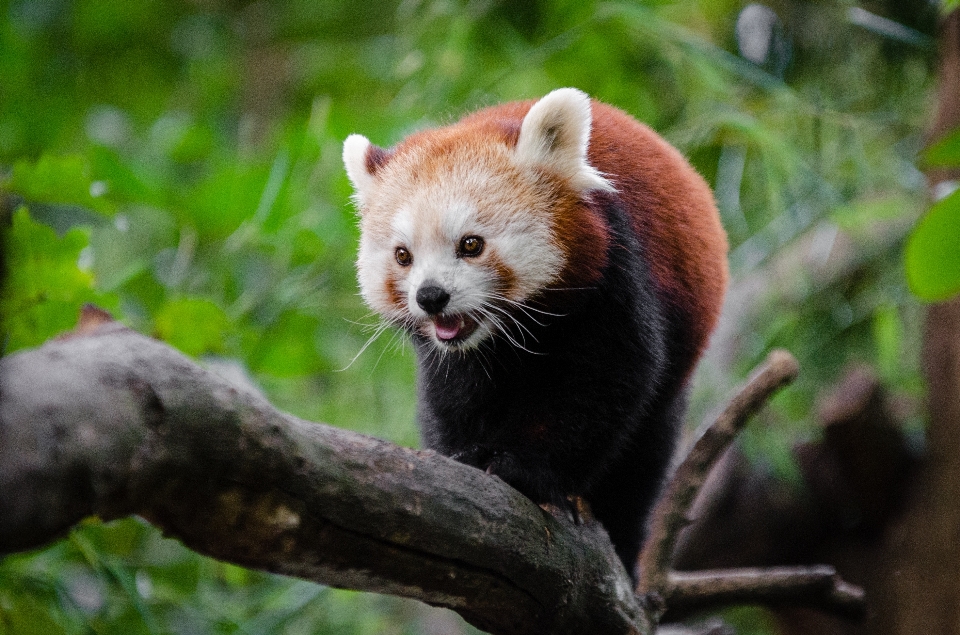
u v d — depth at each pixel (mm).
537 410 6449
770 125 11820
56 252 6703
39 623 7020
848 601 8711
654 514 8031
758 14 12055
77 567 8219
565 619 5199
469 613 4957
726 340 11367
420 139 7113
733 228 11438
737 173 11359
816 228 11703
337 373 11617
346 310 11656
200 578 9086
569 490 6289
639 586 7727
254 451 3570
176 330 7605
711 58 10859
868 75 11766
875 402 9273
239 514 3662
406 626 11656
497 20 12984
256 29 19500
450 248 6445
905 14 11031
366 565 4207
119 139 17703
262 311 11008
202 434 3418
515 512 4781
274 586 10445
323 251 11406
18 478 2812
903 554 9289
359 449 4109
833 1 11656
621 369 6383
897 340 10367
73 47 19266
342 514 3955
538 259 6379
